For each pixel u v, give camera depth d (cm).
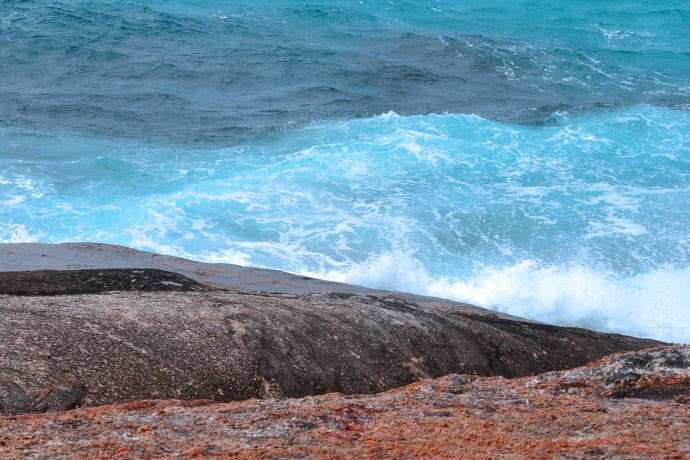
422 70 4744
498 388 950
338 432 721
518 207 2659
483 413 799
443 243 2372
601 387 941
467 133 3447
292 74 4594
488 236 2431
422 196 2752
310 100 4119
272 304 1279
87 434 700
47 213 2484
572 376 977
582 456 635
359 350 1195
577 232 2461
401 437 698
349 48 5216
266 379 1058
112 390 946
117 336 1048
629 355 1041
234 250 2270
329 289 1859
